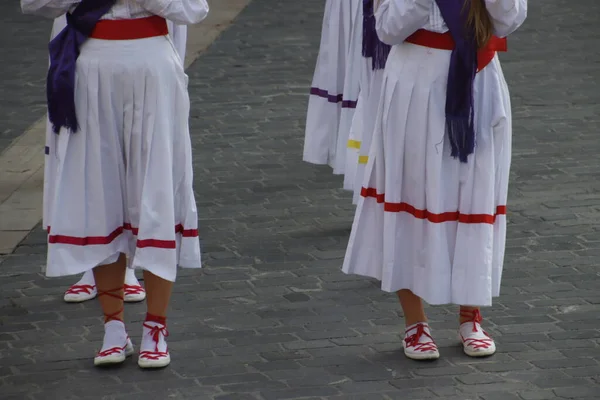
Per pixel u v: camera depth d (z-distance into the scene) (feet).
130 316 41.42
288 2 102.42
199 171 58.03
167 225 35.68
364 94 45.57
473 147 35.01
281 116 67.97
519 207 52.37
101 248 35.94
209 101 71.15
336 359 37.63
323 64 50.47
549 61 80.38
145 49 35.01
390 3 34.60
